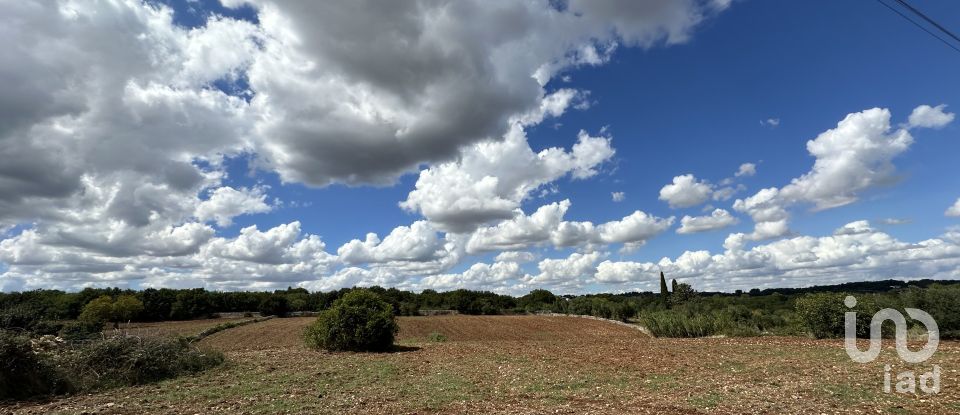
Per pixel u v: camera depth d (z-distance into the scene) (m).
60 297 72.50
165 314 79.69
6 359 14.90
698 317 41.69
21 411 12.90
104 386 16.81
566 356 24.98
